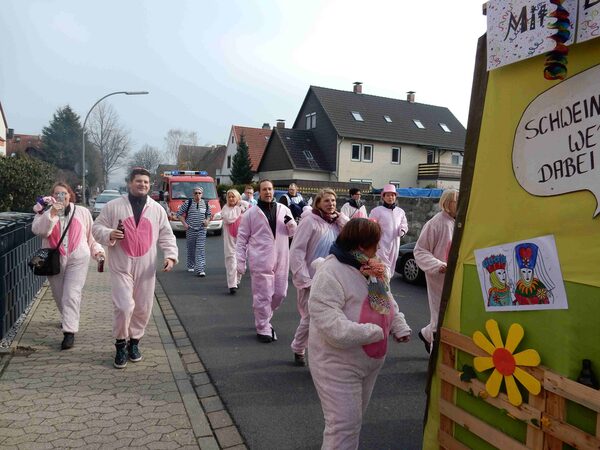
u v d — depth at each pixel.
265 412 4.00
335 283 2.71
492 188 2.49
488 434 2.48
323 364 2.76
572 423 2.07
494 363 2.42
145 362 4.98
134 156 86.69
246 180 42.78
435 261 4.73
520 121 2.32
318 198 4.80
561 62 2.02
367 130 37.81
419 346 5.75
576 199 2.07
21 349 5.15
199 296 8.48
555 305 2.15
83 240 5.50
